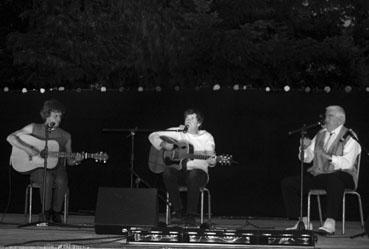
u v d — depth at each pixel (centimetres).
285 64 1045
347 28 1145
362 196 740
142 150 786
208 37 979
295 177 626
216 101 771
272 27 1066
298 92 756
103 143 795
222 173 767
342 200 618
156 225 542
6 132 814
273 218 761
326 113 630
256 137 763
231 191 766
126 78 1059
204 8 1002
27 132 678
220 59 1009
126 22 984
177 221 631
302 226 566
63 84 1048
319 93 752
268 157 761
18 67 1098
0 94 816
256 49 998
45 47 1004
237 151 766
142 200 538
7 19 1148
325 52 1020
